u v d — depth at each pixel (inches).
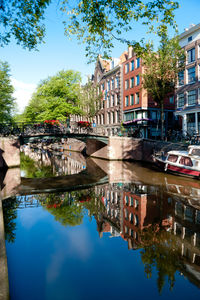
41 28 267.9
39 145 2166.6
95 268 173.6
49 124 858.1
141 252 196.5
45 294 143.0
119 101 1234.6
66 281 157.2
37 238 229.5
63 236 235.6
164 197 373.7
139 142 925.2
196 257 186.9
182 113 861.2
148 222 265.1
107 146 957.2
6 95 997.8
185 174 554.6
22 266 177.6
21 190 454.0
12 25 255.6
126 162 895.7
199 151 534.9
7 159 764.0
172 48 724.0
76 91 1200.2
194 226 251.8
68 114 1207.6
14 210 328.2
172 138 848.9
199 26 774.5
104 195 402.3
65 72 1182.9
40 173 666.8
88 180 548.1
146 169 700.0
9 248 208.8
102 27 252.2
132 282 155.9
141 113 1081.4
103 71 1441.9
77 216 299.1
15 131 804.6
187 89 842.8
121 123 1151.0
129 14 236.5
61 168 767.1
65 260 186.7
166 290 146.7
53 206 346.0
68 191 441.4
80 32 260.7
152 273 166.6
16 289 148.6
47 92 1190.3
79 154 1350.9
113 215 299.0
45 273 167.5
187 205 328.8
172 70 748.0
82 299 138.3
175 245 208.5
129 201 358.3
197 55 792.3
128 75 1148.5
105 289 147.4
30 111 1841.8
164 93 783.7
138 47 270.8
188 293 143.8
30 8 242.2
